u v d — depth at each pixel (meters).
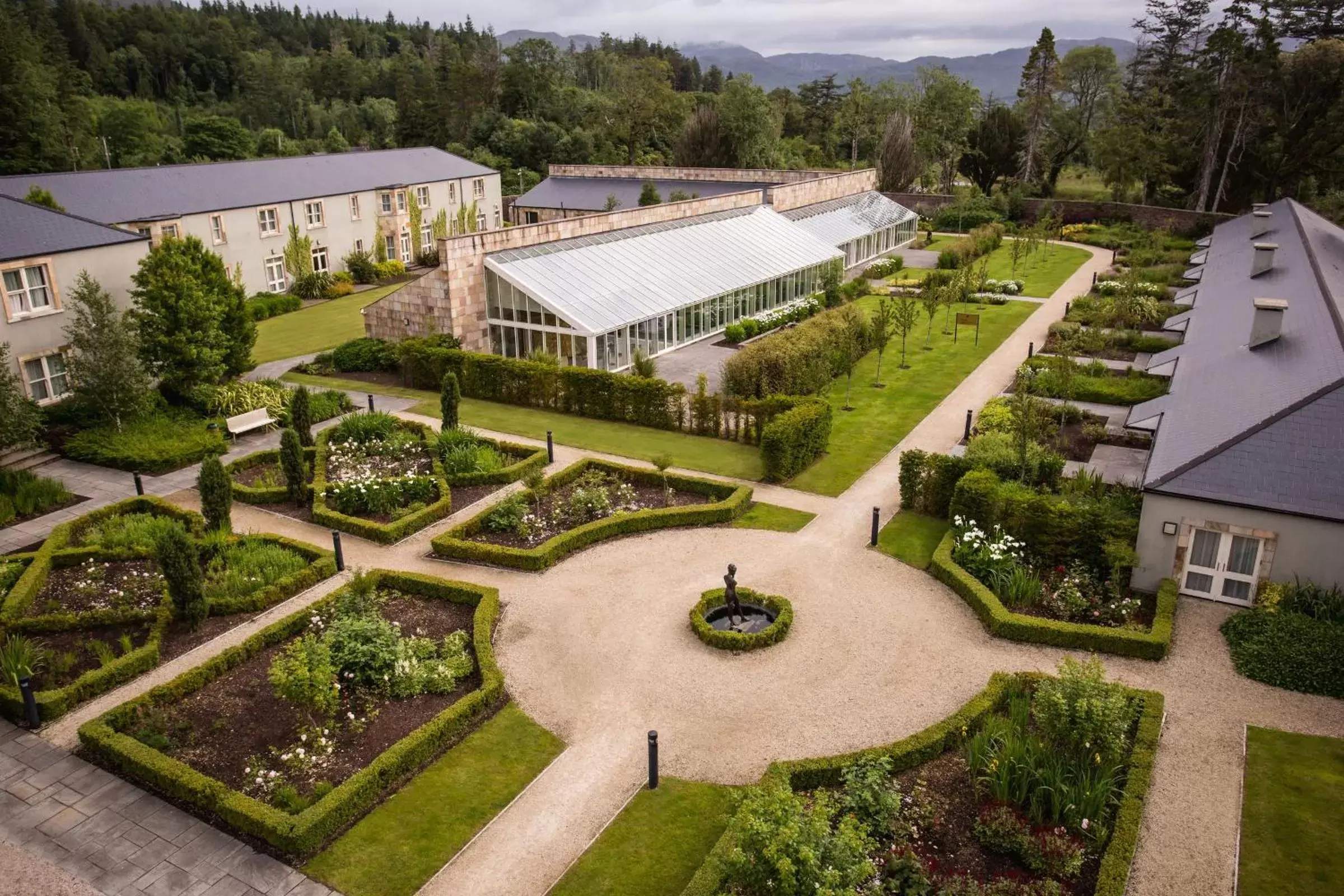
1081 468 25.42
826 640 19.16
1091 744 14.61
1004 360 40.19
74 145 87.69
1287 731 15.93
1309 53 72.50
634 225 47.44
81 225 33.25
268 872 13.06
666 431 32.22
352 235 63.97
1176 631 19.00
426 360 36.91
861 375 38.50
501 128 105.38
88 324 29.56
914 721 16.39
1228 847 13.30
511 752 15.72
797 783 14.42
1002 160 98.19
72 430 31.47
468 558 22.66
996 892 12.11
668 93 116.75
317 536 24.12
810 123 130.12
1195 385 25.47
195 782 14.27
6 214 31.52
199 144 94.88
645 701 17.14
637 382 32.44
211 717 16.45
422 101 115.88
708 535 24.05
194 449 29.23
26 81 80.56
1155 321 44.09
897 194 88.00
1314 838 13.44
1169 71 97.56
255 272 56.66
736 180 73.75
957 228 82.25
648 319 38.97
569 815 14.20
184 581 19.00
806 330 36.06
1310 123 74.81
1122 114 91.00
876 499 26.19
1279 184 79.44
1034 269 62.28
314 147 108.62
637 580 21.72
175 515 24.81
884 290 55.88
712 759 15.45
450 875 13.02
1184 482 19.62
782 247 51.72
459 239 37.22
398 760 14.78
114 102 118.94
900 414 33.41
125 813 14.27
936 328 46.28
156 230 50.47
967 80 108.25
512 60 118.56
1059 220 74.62
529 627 19.66
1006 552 21.44
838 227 62.03
